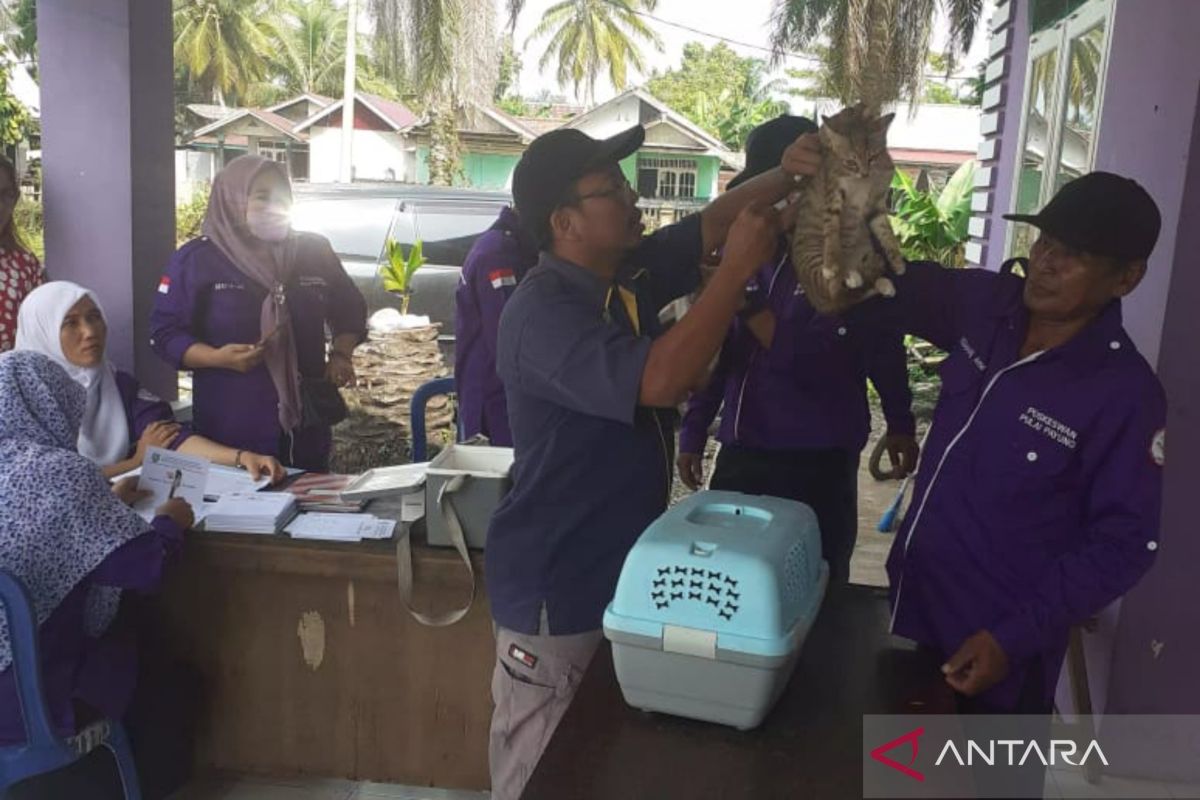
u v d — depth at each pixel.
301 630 2.50
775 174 1.90
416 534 2.41
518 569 1.69
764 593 1.23
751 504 1.47
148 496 2.60
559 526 1.65
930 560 1.53
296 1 28.98
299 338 3.24
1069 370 1.42
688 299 2.14
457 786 2.52
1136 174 2.80
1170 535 2.57
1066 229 1.35
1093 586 1.35
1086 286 1.38
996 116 5.75
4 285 3.12
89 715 2.15
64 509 2.00
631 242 1.66
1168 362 2.51
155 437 2.84
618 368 1.43
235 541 2.38
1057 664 1.51
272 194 3.07
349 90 19.14
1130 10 2.98
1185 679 2.63
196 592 2.51
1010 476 1.45
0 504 1.97
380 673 2.49
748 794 1.17
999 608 1.48
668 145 19.22
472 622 2.40
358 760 2.55
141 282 3.70
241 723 2.60
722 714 1.29
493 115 17.64
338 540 2.39
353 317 3.46
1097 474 1.42
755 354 2.37
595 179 1.59
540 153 1.61
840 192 1.31
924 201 8.72
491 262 3.08
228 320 3.07
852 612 1.72
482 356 3.14
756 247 1.39
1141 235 1.36
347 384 3.46
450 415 6.18
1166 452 2.55
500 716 1.77
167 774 2.52
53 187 3.62
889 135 1.37
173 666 2.57
